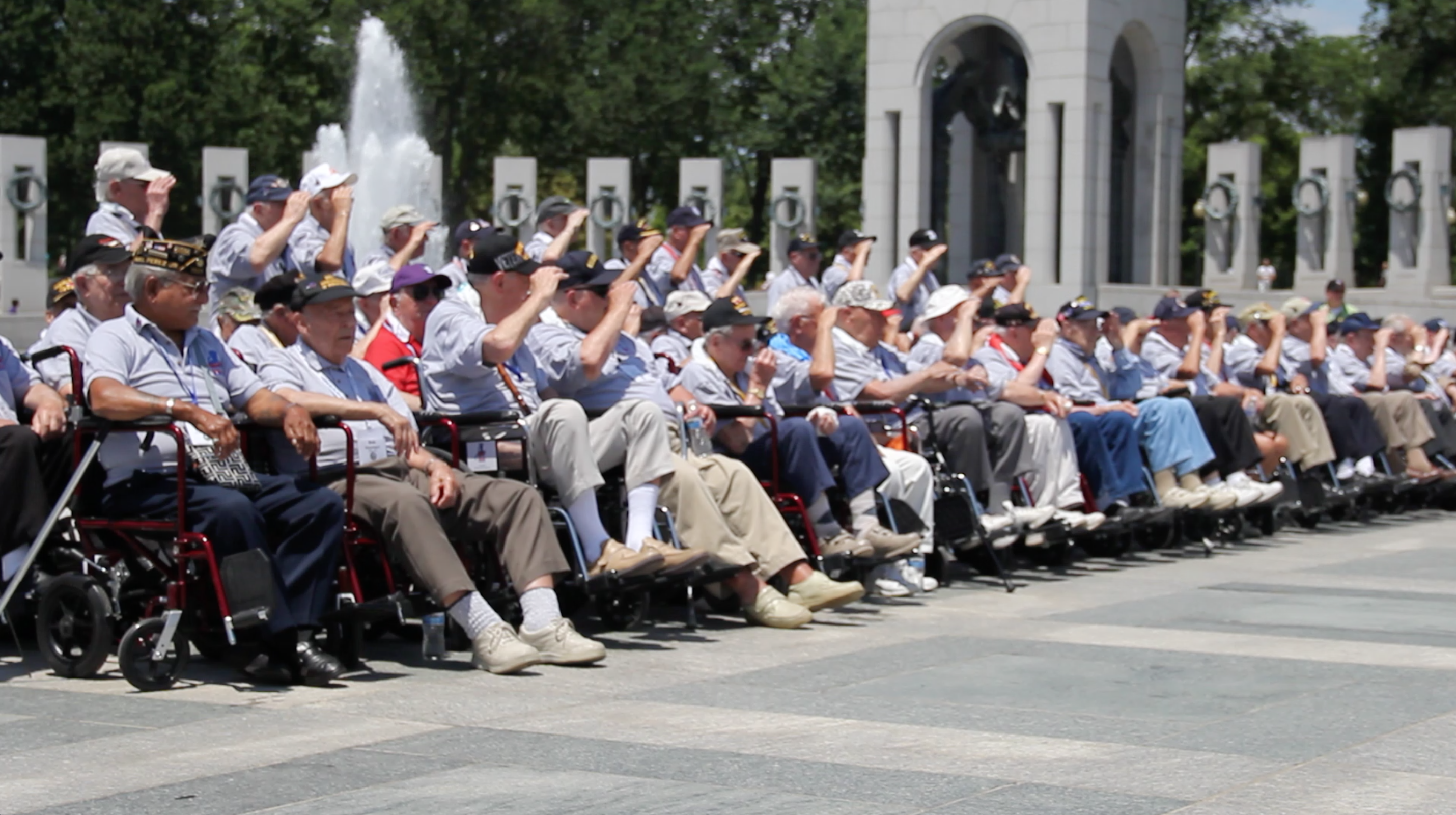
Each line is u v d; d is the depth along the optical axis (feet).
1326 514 56.18
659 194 195.21
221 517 24.94
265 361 28.58
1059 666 27.86
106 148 124.77
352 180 37.27
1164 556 45.70
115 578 25.79
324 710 23.90
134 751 21.17
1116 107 114.62
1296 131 192.03
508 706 24.25
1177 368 51.08
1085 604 35.91
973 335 42.42
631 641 30.53
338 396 28.84
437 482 27.68
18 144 107.86
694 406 33.68
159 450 25.99
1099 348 47.57
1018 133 112.16
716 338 35.65
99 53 166.09
